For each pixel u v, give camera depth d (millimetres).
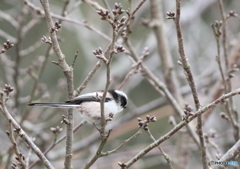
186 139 11109
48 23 6113
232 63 11141
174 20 6070
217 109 13891
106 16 5402
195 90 6484
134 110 12383
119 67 14859
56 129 7469
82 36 15641
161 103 12266
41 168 12133
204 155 6617
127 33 8742
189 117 5824
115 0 16359
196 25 15594
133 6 15344
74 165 12625
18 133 5918
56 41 6156
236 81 12234
